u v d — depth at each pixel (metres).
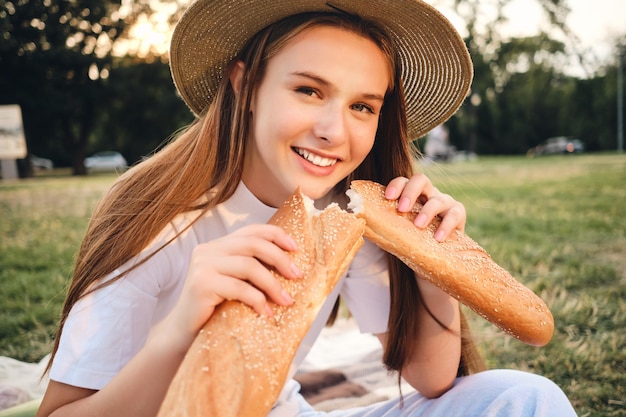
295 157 1.53
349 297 2.10
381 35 1.61
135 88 37.97
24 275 4.80
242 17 1.66
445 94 2.00
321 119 1.48
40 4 29.78
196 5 1.64
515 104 49.19
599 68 44.84
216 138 1.73
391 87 1.75
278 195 1.77
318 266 1.26
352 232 1.33
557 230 6.72
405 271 1.84
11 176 23.95
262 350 1.13
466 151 51.94
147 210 1.61
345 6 1.58
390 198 1.57
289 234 1.32
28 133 36.84
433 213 1.56
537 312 1.53
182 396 1.09
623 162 22.95
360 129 1.55
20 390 2.45
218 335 1.14
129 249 1.56
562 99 47.75
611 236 6.27
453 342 1.86
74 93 35.28
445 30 1.74
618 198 9.98
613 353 3.02
